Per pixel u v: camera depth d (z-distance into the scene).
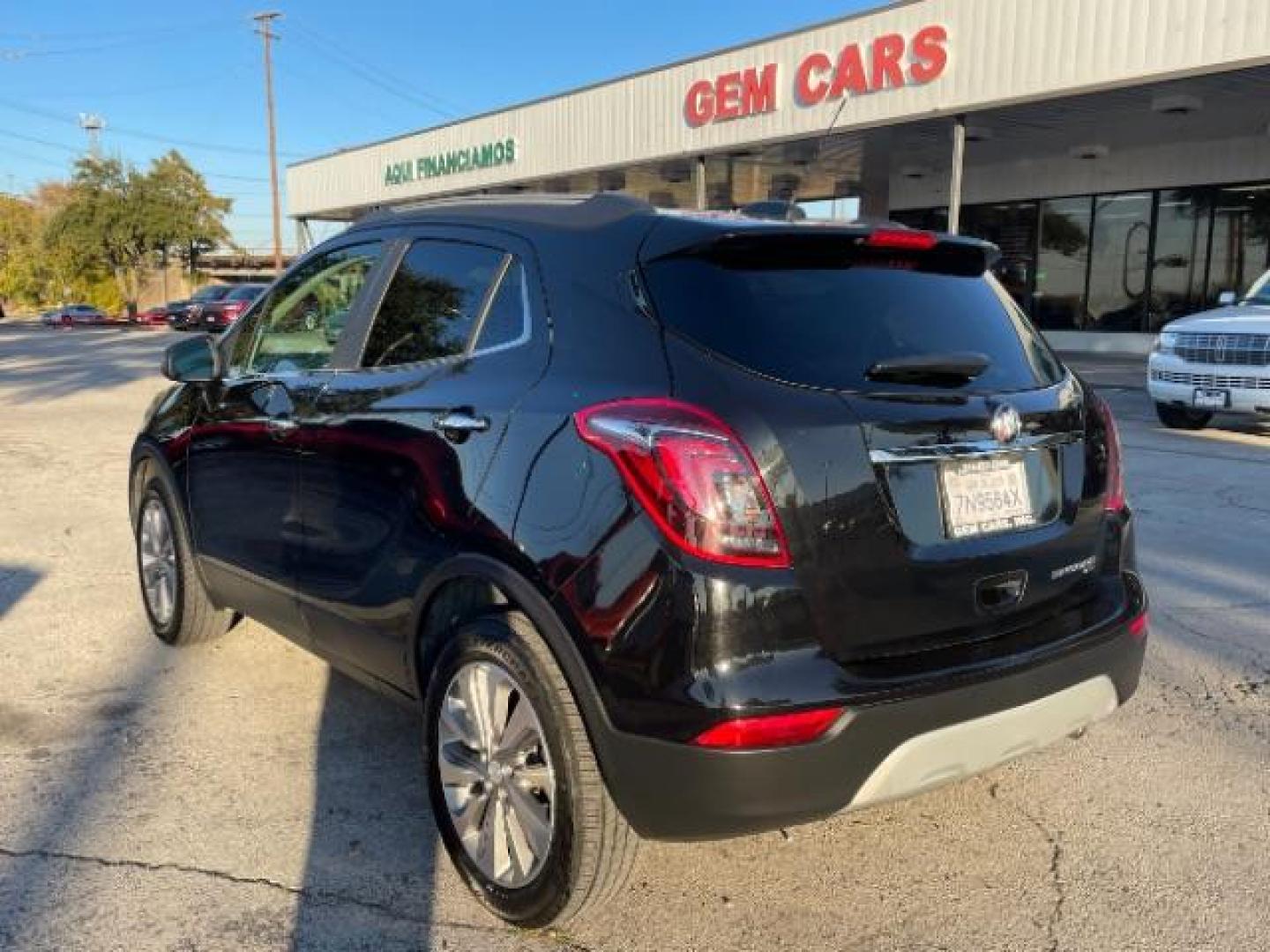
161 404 4.75
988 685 2.55
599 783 2.53
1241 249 20.58
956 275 3.16
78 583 5.78
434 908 2.84
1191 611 5.25
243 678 4.40
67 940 2.66
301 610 3.65
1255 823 3.28
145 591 4.90
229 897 2.86
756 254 2.75
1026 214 24.14
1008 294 3.35
